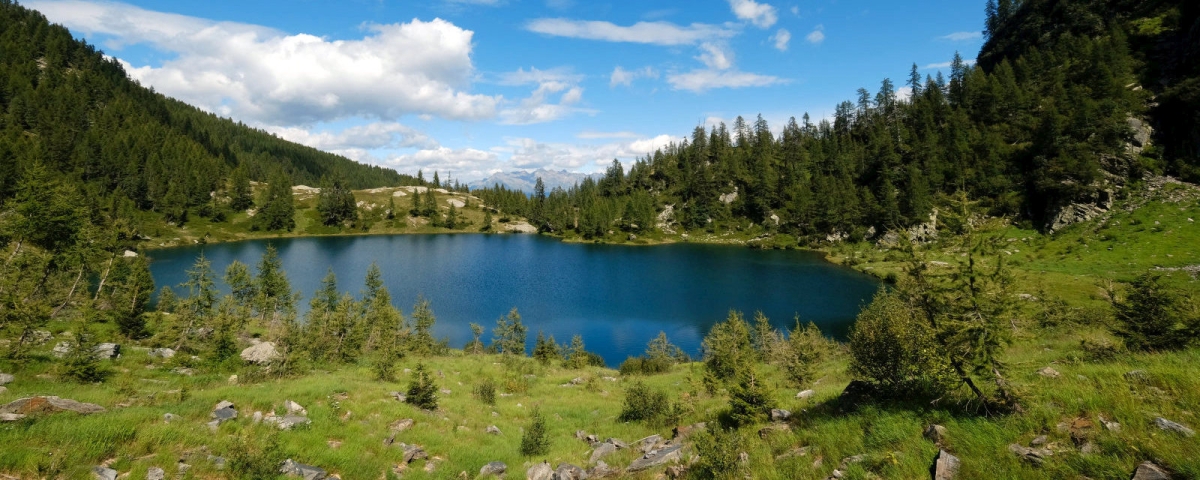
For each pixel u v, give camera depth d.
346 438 15.85
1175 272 63.06
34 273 30.16
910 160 144.75
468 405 24.05
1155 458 6.85
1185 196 83.69
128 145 179.88
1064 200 97.06
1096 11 140.75
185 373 23.30
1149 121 99.44
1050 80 131.00
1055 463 7.49
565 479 14.30
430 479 14.40
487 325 70.31
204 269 41.03
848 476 9.17
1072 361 14.44
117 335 30.56
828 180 162.00
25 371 18.44
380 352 34.72
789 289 92.81
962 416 10.30
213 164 197.00
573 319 74.19
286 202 186.00
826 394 17.88
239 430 13.73
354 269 112.06
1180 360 11.40
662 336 55.25
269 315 54.78
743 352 33.56
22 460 9.28
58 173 133.75
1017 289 9.88
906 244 11.41
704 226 184.12
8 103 175.88
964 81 154.88
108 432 11.41
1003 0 182.12
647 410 21.94
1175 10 115.19
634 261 131.62
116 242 46.75
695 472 12.13
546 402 27.78
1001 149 122.06
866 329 14.63
